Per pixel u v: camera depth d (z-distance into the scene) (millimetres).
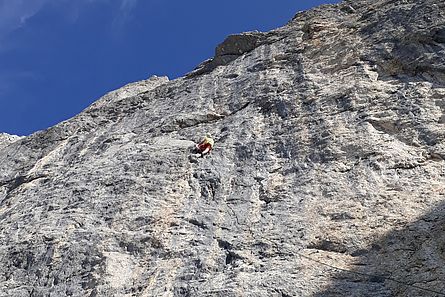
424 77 18453
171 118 21172
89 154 21344
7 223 18266
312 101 19250
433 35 19359
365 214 14711
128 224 16328
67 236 16359
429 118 16953
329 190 15781
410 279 12508
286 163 17266
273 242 14562
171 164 18375
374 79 19172
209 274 14164
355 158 16547
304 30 23516
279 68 21891
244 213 15867
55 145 23391
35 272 15609
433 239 13273
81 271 15172
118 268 14984
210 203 16562
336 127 17750
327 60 21031
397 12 21500
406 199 14836
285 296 12898
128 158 19266
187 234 15570
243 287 13320
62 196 18453
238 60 24094
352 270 13219
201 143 18750
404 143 16594
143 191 17453
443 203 14320
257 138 18609
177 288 13906
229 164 17891
